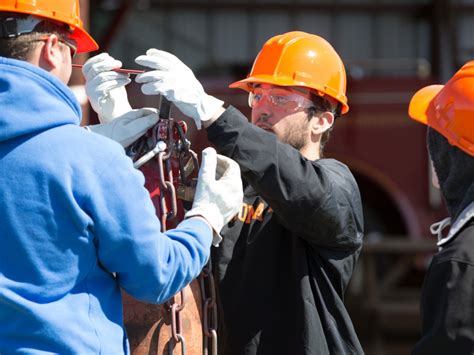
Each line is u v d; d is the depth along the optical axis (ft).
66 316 17.49
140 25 85.87
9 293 17.13
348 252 25.11
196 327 20.83
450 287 21.83
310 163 23.36
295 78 26.66
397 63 86.79
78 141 17.75
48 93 17.88
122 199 17.72
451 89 25.17
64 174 17.38
